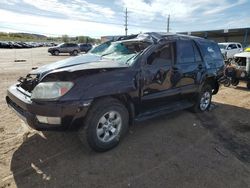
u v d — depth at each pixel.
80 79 3.11
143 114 4.07
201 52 5.30
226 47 19.23
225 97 7.47
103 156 3.38
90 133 3.23
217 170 3.16
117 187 2.72
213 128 4.67
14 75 10.17
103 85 3.25
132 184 2.79
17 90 3.59
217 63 5.83
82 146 3.62
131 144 3.79
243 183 2.90
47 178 2.83
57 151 3.45
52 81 3.09
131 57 3.89
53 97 2.98
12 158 3.21
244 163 3.37
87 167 3.09
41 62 17.55
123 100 3.71
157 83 4.07
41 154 3.35
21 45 49.88
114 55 4.29
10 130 4.07
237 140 4.14
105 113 3.33
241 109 6.09
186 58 4.82
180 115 5.35
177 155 3.51
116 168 3.09
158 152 3.57
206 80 5.53
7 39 81.00
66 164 3.13
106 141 3.45
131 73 3.60
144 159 3.35
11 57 22.52
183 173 3.05
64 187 2.69
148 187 2.74
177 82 4.54
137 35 4.71
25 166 3.04
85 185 2.73
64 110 2.96
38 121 3.07
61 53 31.03
